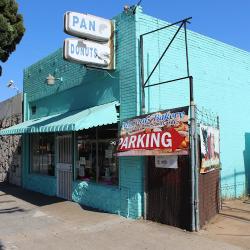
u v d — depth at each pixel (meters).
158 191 9.57
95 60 10.55
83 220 10.17
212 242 7.85
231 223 9.43
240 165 13.53
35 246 8.00
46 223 10.03
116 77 10.95
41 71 15.87
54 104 14.79
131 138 9.91
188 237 8.23
